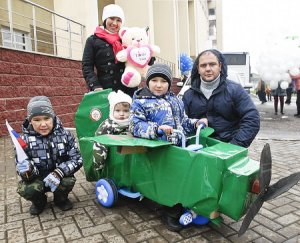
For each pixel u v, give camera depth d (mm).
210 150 2625
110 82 4270
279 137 7664
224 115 3311
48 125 3178
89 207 3383
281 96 12992
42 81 7816
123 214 3207
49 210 3328
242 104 3211
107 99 3736
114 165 3354
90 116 3727
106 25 4355
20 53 7137
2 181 4191
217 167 2445
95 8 10625
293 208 3377
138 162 3084
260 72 12695
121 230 2895
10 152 5590
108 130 3424
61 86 8500
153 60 4742
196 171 2568
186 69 17281
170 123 3020
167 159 2795
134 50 4320
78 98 9242
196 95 3432
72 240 2748
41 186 3143
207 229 2900
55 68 8258
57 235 2828
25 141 3191
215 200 2457
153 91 3047
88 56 4180
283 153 5934
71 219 3119
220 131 3336
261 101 19422
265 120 11297
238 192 2379
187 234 2818
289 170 4789
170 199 2785
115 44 4238
